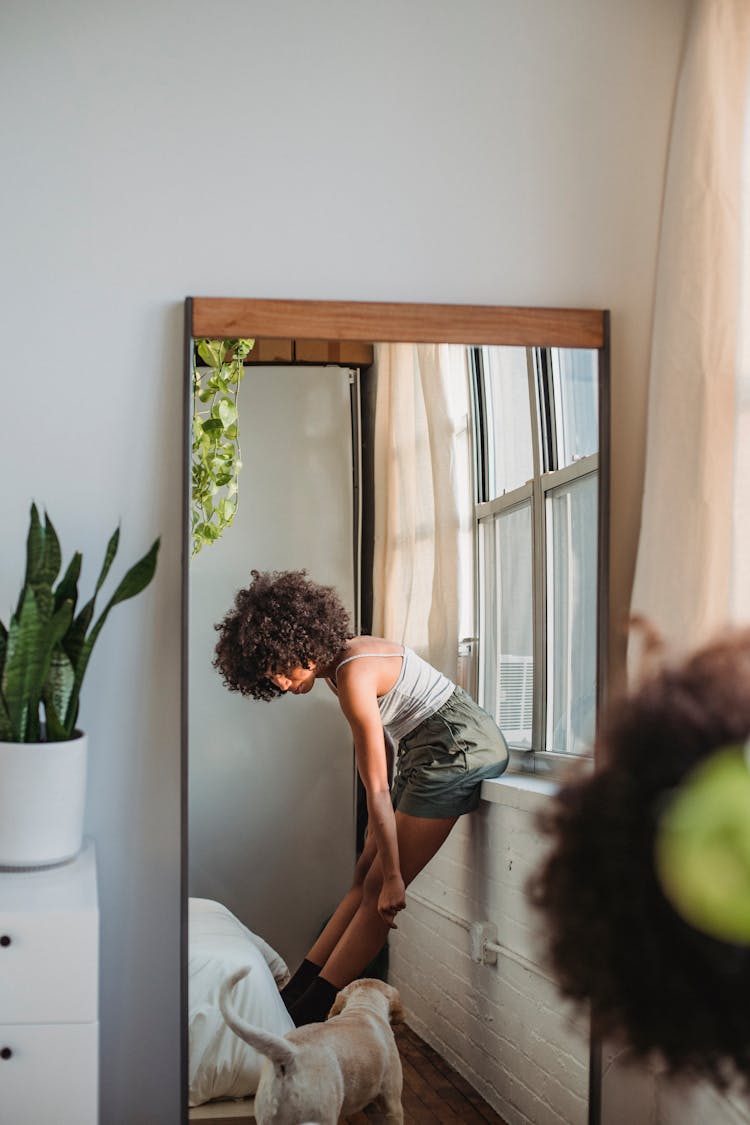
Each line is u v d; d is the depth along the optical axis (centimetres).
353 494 219
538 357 226
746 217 214
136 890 215
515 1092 218
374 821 218
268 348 217
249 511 216
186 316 214
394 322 221
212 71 220
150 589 216
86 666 194
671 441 218
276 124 221
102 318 216
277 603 216
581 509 226
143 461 216
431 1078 215
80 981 169
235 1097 209
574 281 231
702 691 49
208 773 213
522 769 222
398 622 220
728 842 44
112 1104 214
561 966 50
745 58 214
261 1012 211
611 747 50
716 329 214
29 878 183
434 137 226
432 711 220
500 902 221
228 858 213
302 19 222
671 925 47
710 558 211
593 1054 218
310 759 217
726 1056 47
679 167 222
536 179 230
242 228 220
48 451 214
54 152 215
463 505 222
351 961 215
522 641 223
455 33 227
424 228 226
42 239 215
